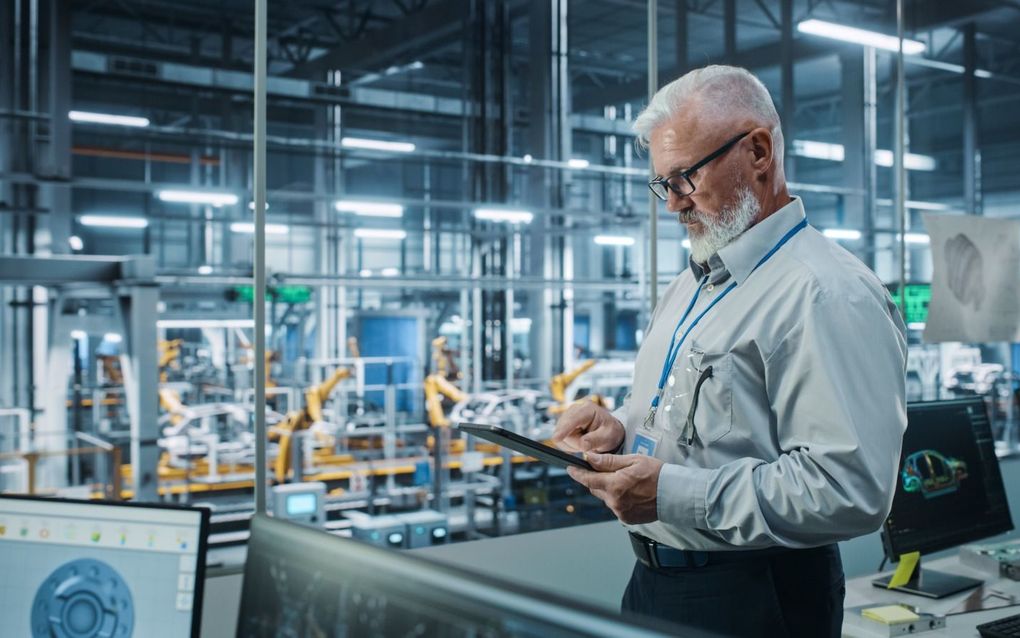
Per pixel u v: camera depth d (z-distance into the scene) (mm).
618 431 1489
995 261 3613
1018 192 11547
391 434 8016
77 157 14641
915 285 4035
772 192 1314
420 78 14258
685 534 1301
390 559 560
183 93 13211
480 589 497
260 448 2123
